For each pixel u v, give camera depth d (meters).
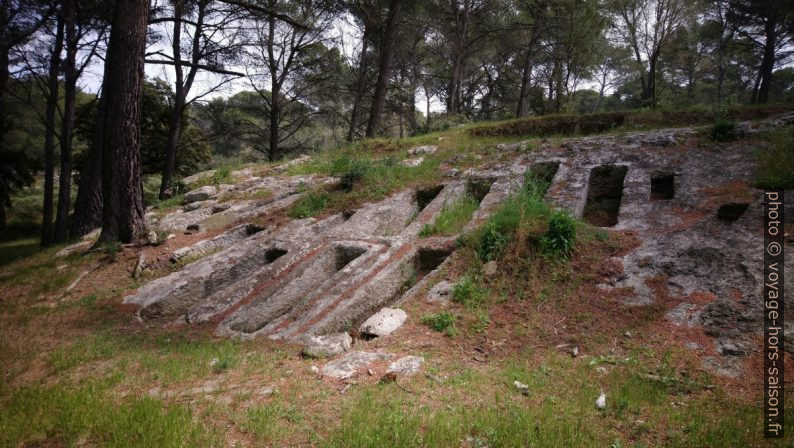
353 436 3.44
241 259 8.87
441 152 12.75
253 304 7.18
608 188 9.15
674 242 6.22
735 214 6.78
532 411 3.80
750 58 31.20
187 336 6.65
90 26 18.55
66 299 8.73
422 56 29.44
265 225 10.25
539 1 22.05
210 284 8.40
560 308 5.64
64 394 4.60
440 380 4.46
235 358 5.39
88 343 6.50
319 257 8.13
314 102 26.94
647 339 4.85
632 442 3.38
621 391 4.11
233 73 13.63
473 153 11.91
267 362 5.26
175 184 15.21
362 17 22.42
